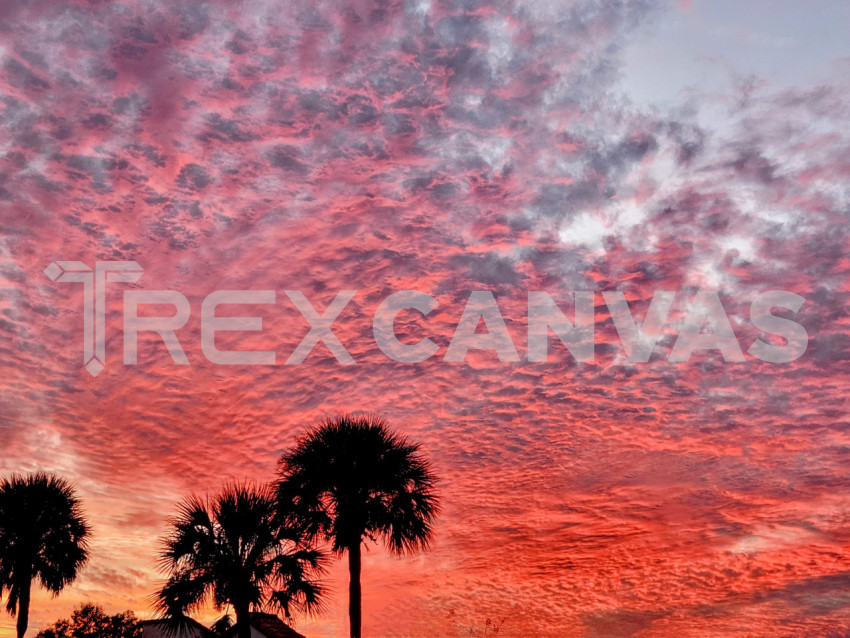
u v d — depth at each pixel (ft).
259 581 53.47
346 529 54.24
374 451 55.57
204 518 54.44
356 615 52.95
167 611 52.75
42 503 72.74
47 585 73.05
